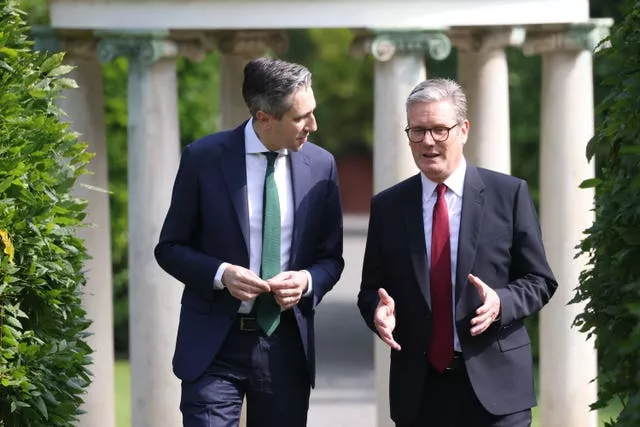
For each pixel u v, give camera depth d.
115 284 24.19
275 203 8.88
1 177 8.09
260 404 8.96
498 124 14.40
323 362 22.77
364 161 73.00
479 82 14.41
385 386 12.91
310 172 9.03
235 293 8.61
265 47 14.90
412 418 8.70
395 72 12.72
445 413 8.68
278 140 8.71
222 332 8.83
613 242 8.04
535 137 21.78
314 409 18.36
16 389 8.09
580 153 13.99
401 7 12.66
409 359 8.68
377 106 12.89
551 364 14.05
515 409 8.59
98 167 14.06
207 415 8.78
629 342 7.21
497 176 8.80
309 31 62.91
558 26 13.61
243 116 15.26
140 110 12.98
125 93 23.25
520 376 8.66
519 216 8.70
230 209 8.89
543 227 14.23
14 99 8.24
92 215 14.04
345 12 12.66
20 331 8.35
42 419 8.39
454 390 8.65
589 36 13.59
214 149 9.03
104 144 14.21
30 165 8.25
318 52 65.19
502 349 8.61
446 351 8.60
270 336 8.90
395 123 12.75
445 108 8.41
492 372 8.57
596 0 20.86
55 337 8.60
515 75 21.78
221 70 15.26
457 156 8.55
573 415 14.01
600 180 8.19
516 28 13.27
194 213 9.02
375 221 8.88
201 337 8.89
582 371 13.98
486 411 8.59
